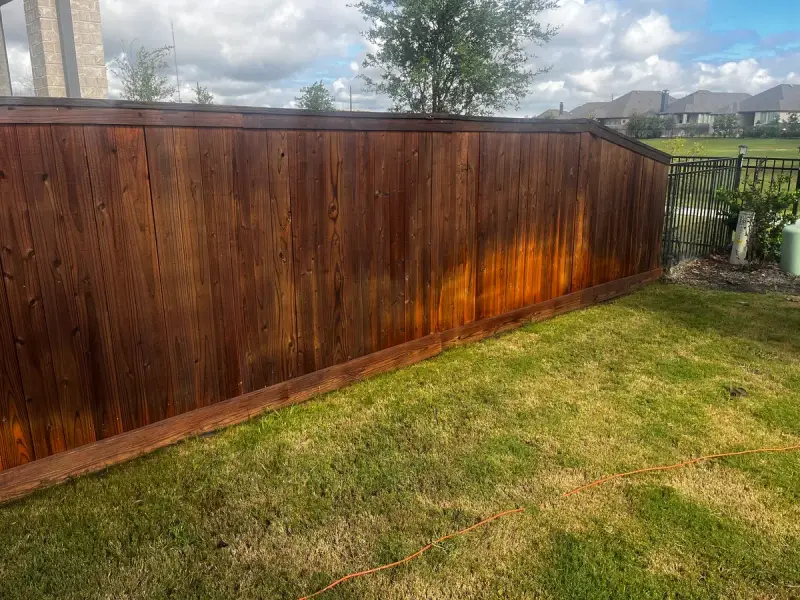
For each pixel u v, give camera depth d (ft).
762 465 10.23
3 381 8.52
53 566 7.80
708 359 15.14
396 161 13.35
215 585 7.54
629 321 18.47
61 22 21.21
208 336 10.87
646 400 12.78
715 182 28.12
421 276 14.69
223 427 11.41
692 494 9.43
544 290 18.62
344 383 13.43
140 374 10.08
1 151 7.95
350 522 8.75
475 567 7.86
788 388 13.37
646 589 7.47
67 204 8.69
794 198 26.27
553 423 11.75
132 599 7.29
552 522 8.75
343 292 13.00
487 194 15.88
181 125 9.70
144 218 9.58
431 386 13.53
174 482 9.64
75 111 8.50
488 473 10.00
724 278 24.47
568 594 7.40
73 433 9.46
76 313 9.10
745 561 7.94
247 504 9.13
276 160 11.13
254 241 11.15
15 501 8.97
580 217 19.22
